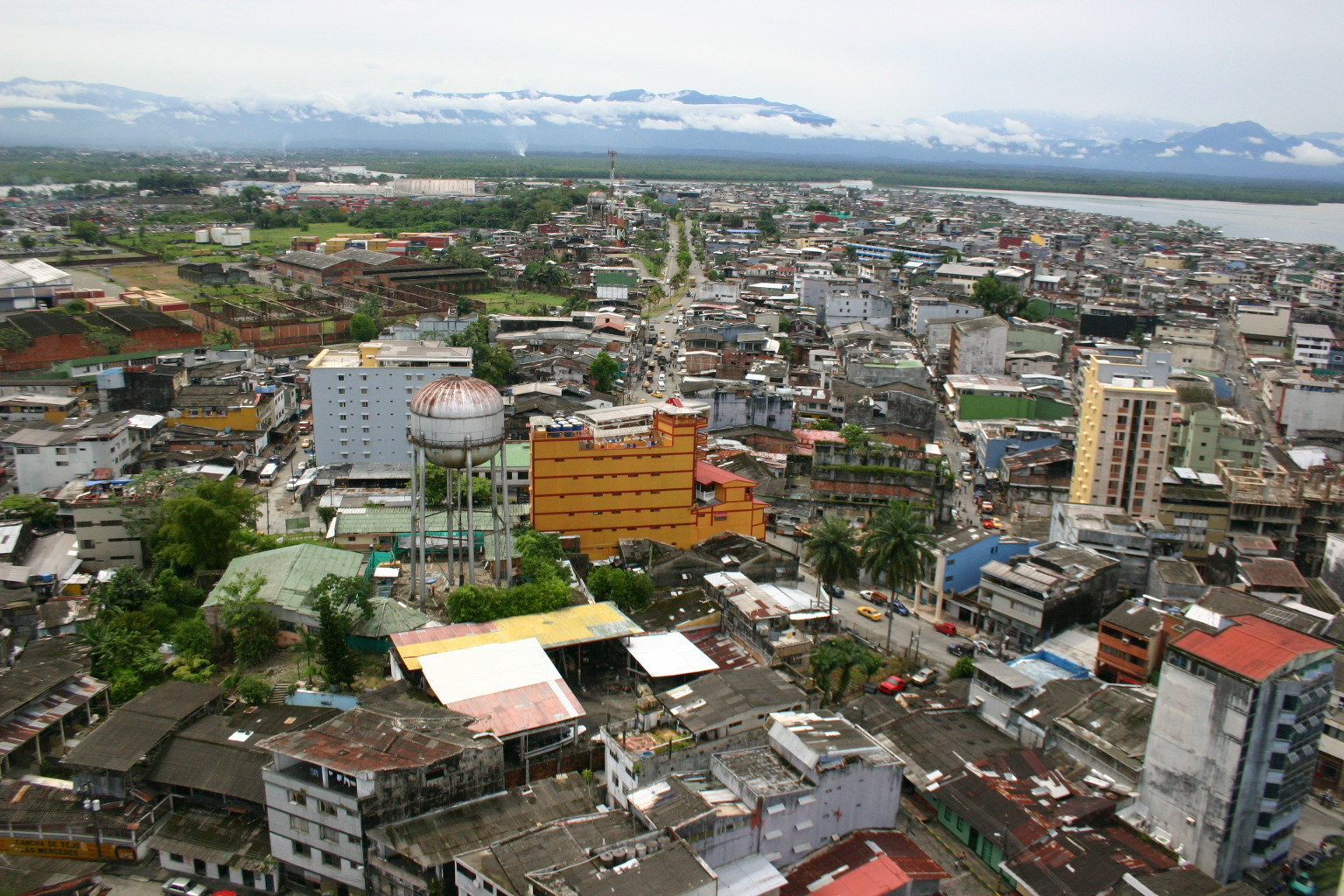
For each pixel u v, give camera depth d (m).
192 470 169.50
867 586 149.12
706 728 91.00
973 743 101.19
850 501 172.25
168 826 82.69
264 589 116.50
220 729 91.44
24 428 166.25
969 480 199.50
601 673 113.38
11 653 109.50
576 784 87.44
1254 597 114.38
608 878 70.31
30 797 83.44
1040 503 180.38
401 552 138.25
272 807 79.56
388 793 77.62
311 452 199.12
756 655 117.62
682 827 76.19
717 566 137.12
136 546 138.50
